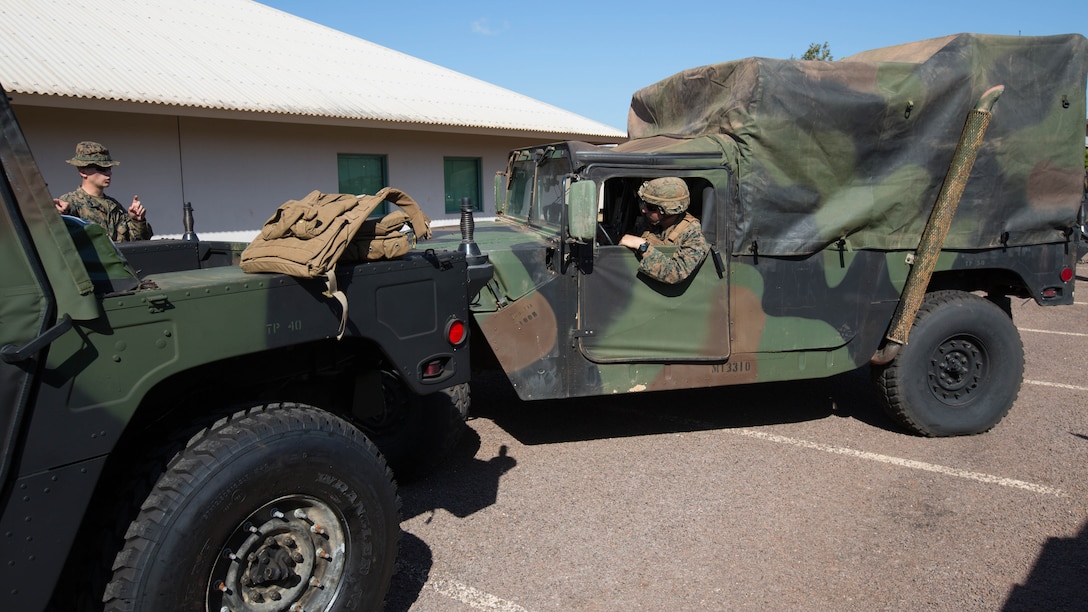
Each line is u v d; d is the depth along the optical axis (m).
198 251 4.23
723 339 4.27
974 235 4.61
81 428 1.96
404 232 3.08
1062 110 4.68
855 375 6.41
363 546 2.50
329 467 2.37
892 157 4.41
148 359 2.08
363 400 3.47
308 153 10.45
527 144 13.89
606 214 4.72
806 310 4.41
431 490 4.08
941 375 4.76
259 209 9.98
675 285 4.15
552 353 4.03
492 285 3.90
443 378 2.87
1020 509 3.79
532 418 5.27
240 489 2.17
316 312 2.46
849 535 3.54
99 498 2.32
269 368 2.88
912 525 3.63
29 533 1.89
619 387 4.17
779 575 3.19
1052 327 8.58
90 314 1.93
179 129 9.03
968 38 4.50
